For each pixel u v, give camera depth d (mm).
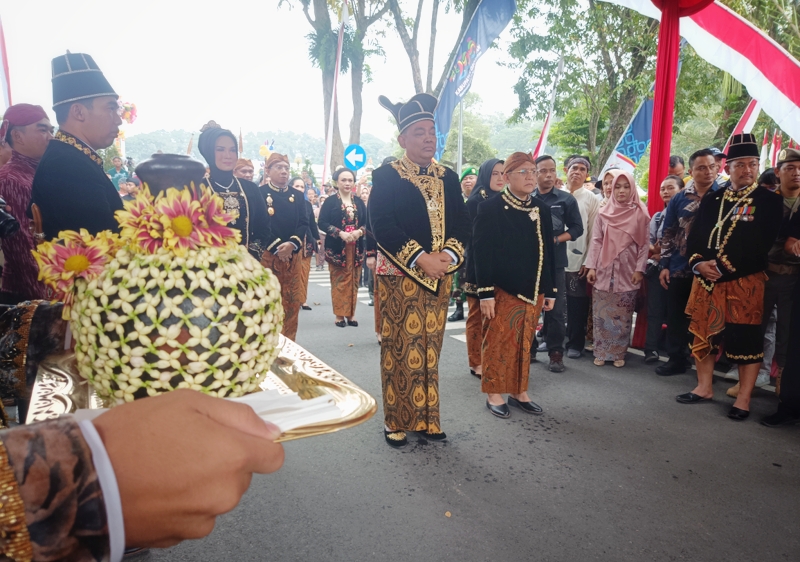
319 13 17359
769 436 3199
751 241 3318
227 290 763
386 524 2279
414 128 2865
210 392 757
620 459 2891
